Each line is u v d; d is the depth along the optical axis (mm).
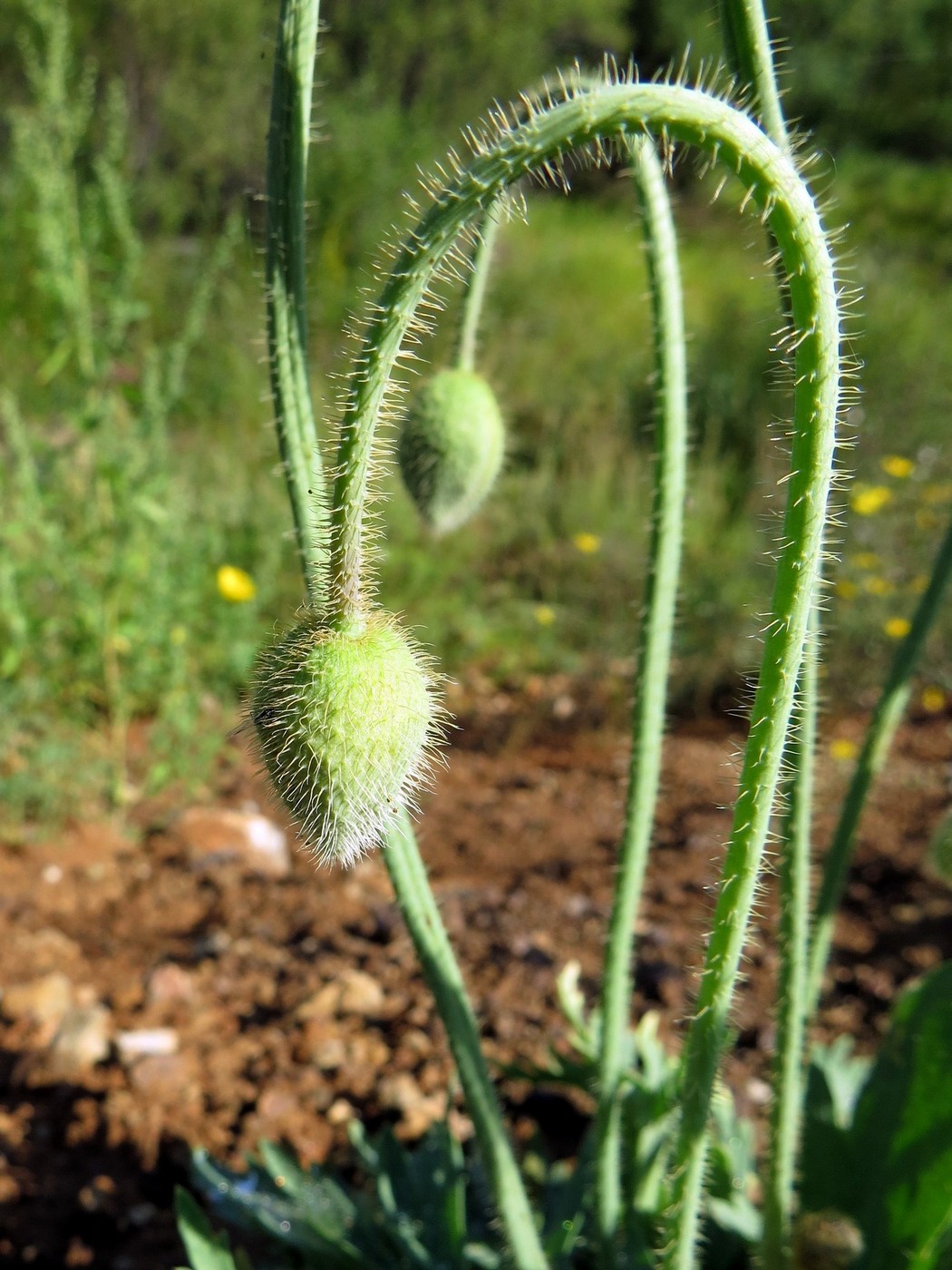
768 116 88
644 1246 122
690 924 214
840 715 312
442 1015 103
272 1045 178
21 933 204
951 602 327
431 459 132
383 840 91
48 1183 155
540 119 67
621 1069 118
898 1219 117
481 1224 138
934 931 216
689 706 319
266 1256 149
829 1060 150
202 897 219
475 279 133
